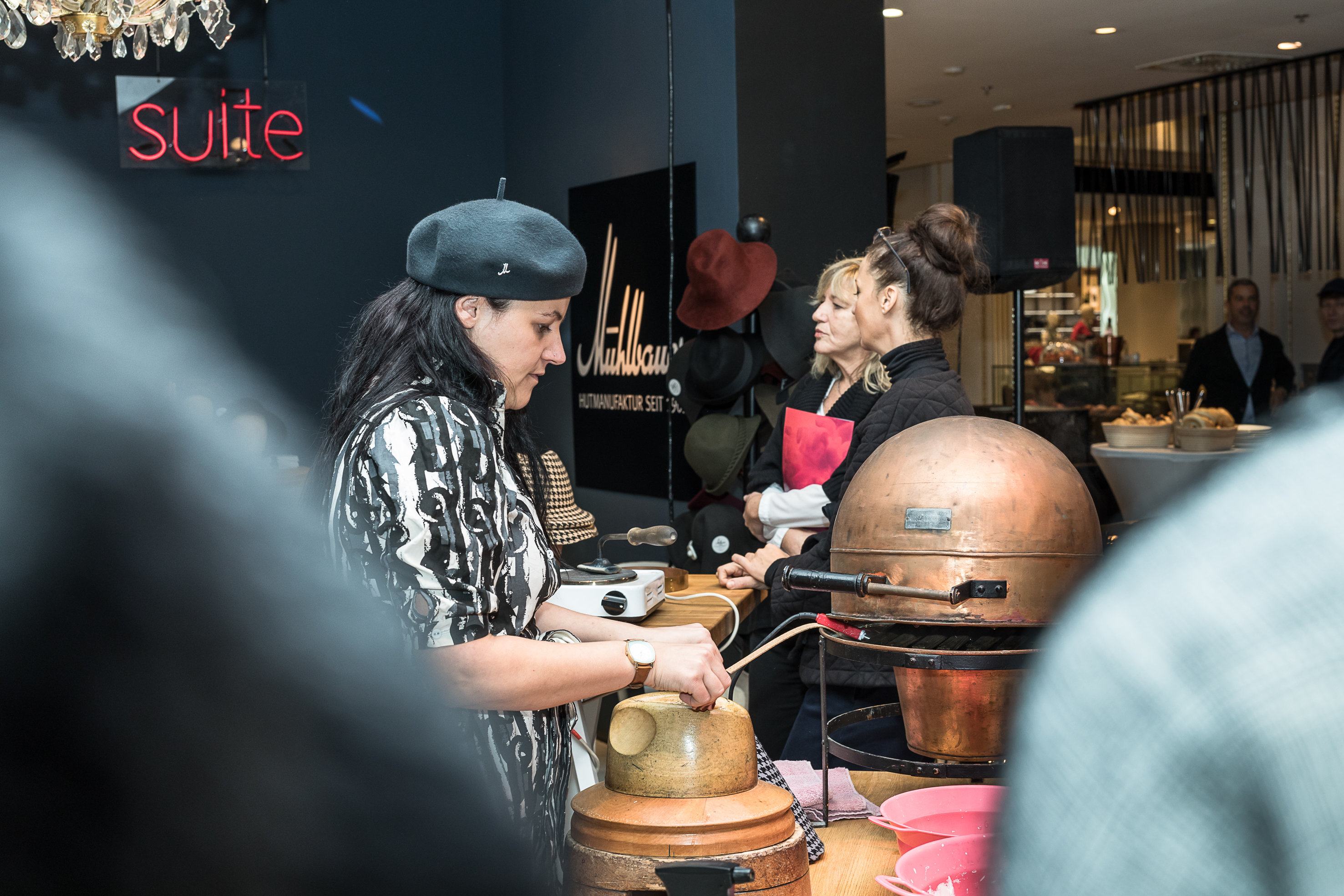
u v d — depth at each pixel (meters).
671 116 4.32
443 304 1.15
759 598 2.39
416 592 1.02
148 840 0.18
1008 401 8.20
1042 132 4.35
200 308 0.18
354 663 0.21
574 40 5.04
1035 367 7.75
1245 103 8.39
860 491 1.32
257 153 5.32
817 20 4.11
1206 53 7.02
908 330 2.02
